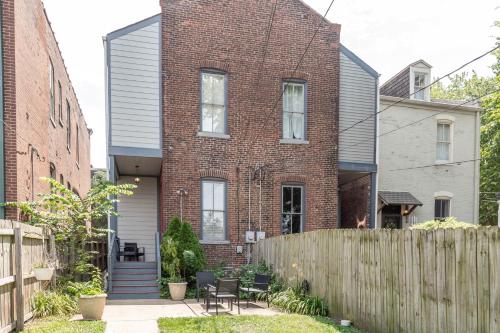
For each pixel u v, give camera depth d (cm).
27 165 932
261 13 1306
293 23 1340
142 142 1165
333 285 737
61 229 883
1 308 528
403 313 539
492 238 399
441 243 473
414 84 1627
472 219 1659
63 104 1463
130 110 1158
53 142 1252
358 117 1409
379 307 594
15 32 852
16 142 846
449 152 1661
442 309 466
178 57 1212
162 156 1180
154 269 1117
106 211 960
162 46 1195
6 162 834
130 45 1164
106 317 738
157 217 1501
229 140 1259
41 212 841
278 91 1318
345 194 1634
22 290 586
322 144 1351
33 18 1001
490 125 2127
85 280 1019
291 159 1316
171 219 1179
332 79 1371
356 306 656
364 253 641
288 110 1339
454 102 1748
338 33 1386
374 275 610
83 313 690
